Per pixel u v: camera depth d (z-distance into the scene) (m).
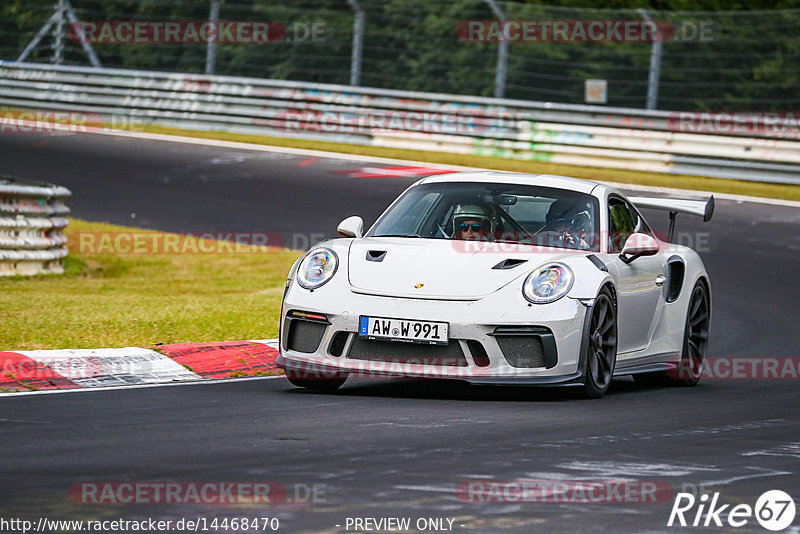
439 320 21.34
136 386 22.64
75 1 105.31
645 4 103.25
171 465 14.69
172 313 32.38
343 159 72.81
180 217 55.56
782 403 23.11
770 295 42.00
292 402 20.86
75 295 36.69
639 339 25.47
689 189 65.62
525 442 17.11
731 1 104.38
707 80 97.81
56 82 86.19
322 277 22.64
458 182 25.92
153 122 84.12
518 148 74.81
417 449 16.23
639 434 18.31
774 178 68.19
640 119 72.25
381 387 23.77
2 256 41.22
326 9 103.88
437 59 99.69
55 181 63.00
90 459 14.98
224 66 105.44
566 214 24.81
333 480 13.97
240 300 37.16
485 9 99.31
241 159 71.75
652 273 26.00
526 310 21.50
